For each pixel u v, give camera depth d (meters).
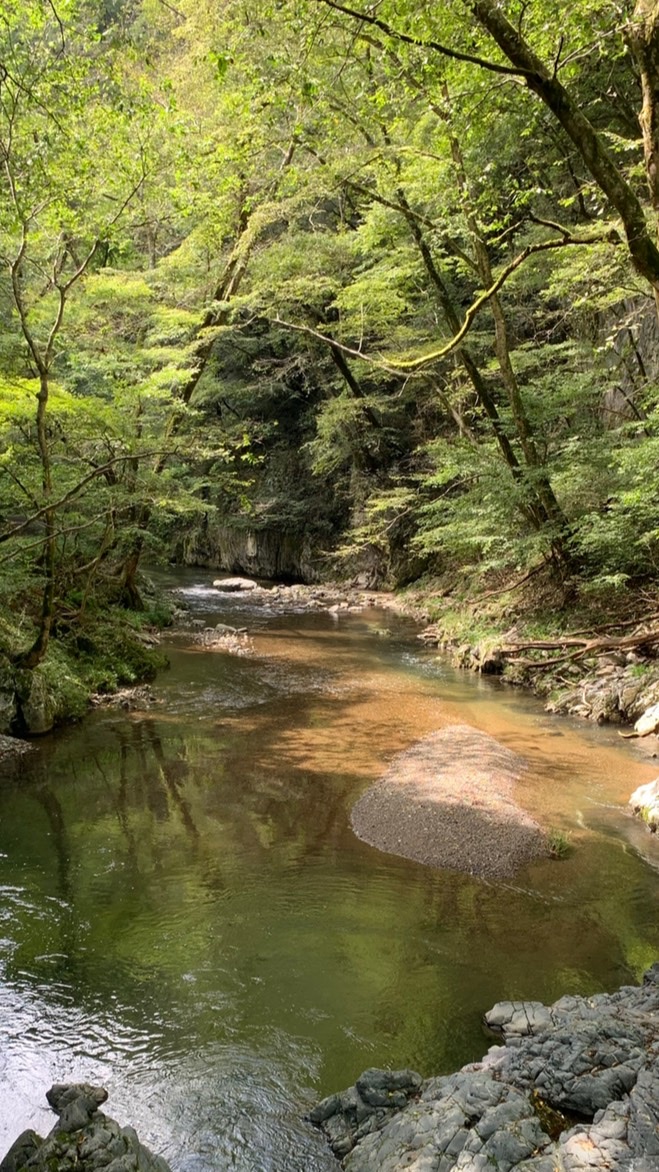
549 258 15.61
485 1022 4.97
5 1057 4.66
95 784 9.38
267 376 28.55
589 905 6.51
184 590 27.50
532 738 11.07
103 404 13.09
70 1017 5.04
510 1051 4.41
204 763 10.11
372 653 17.42
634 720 11.61
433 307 19.88
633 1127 3.62
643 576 14.48
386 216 16.50
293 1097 4.35
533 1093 4.07
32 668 11.50
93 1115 3.98
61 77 8.27
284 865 7.26
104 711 12.47
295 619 21.83
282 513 30.41
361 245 18.44
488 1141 3.66
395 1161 3.66
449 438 21.88
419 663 16.39
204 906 6.50
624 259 11.91
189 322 16.36
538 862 7.25
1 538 10.49
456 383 21.59
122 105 8.59
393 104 11.18
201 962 5.69
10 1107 4.26
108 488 13.20
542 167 14.83
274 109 9.00
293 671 15.49
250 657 16.77
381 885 6.86
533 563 17.50
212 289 18.47
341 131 12.24
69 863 7.30
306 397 30.66
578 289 16.06
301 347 26.44
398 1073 4.31
